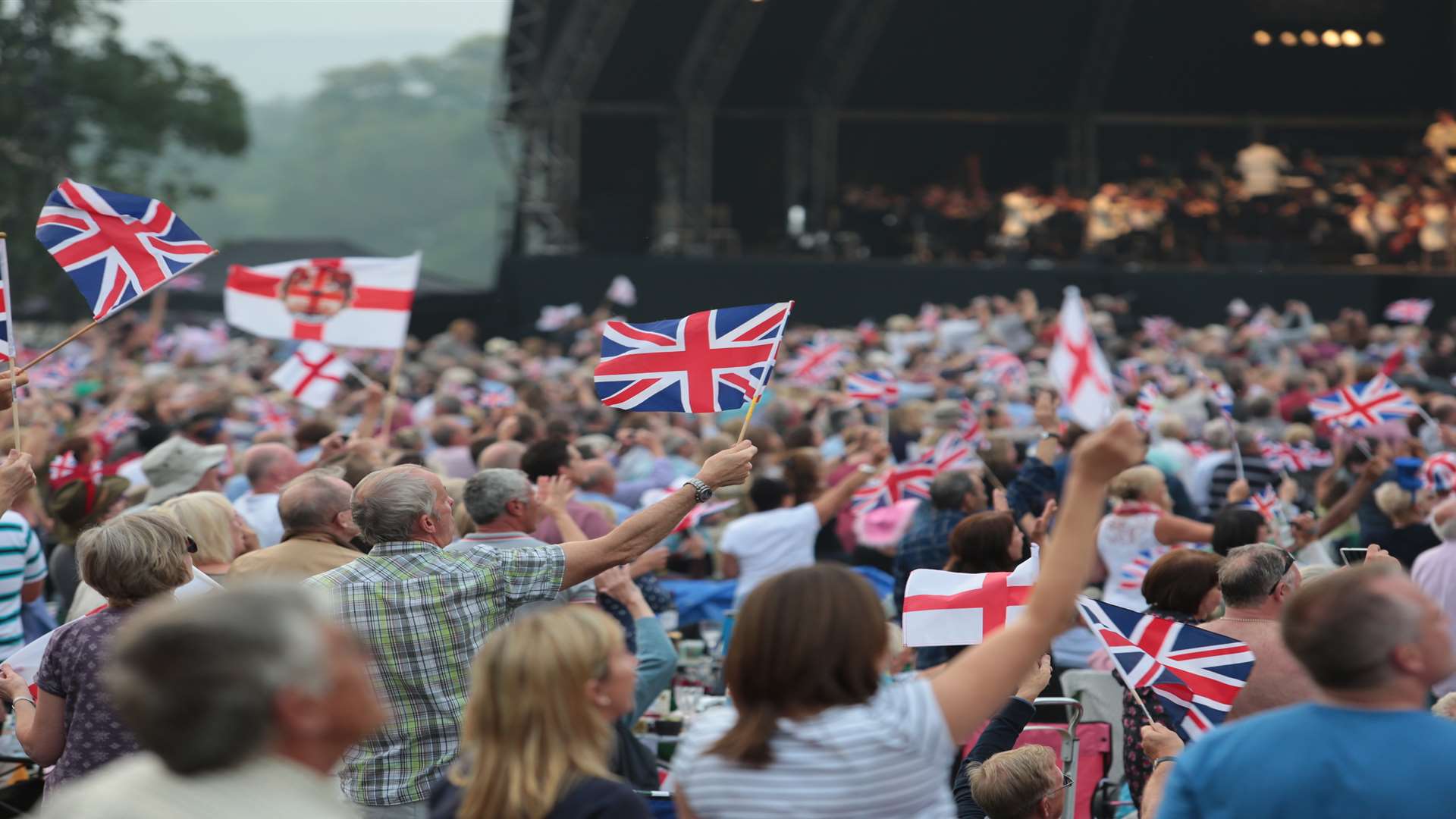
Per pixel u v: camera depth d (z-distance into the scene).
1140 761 10.98
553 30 60.84
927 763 6.24
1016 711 9.71
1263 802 6.22
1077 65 66.94
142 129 90.81
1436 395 26.84
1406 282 57.72
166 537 9.24
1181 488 20.75
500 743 6.37
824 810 6.15
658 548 16.22
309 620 4.99
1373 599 6.21
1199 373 30.98
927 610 10.13
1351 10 65.19
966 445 19.80
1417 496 18.56
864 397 26.30
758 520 17.17
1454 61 66.44
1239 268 61.34
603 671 6.52
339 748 5.16
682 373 11.09
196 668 4.73
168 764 4.82
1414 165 65.12
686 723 14.60
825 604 6.34
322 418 21.31
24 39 79.88
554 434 21.41
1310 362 44.50
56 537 16.72
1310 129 69.44
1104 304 55.94
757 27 63.22
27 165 77.69
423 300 59.88
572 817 6.20
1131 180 68.38
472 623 9.27
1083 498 6.14
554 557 9.52
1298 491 22.20
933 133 70.00
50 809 4.95
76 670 9.01
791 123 68.12
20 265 77.69
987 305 54.28
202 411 22.58
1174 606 11.67
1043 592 6.20
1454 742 6.11
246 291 19.62
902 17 64.19
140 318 58.94
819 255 64.50
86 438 17.55
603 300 60.28
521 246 63.75
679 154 66.19
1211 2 64.44
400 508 9.34
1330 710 6.29
